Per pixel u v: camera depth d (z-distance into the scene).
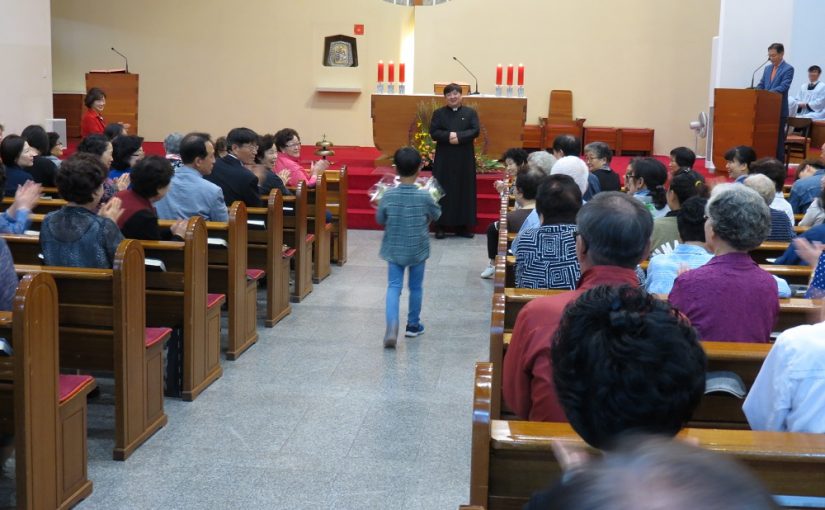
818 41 13.47
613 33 14.82
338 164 12.52
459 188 10.25
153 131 15.66
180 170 5.97
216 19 15.32
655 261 3.71
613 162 13.83
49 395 3.37
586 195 6.97
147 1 15.34
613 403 1.35
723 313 2.91
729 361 2.76
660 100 14.90
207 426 4.53
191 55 15.44
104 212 4.38
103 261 4.17
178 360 4.88
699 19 14.66
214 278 5.67
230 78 15.45
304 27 15.23
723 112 10.66
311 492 3.80
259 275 6.09
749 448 1.86
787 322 3.46
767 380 2.22
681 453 0.63
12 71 10.98
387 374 5.46
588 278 2.47
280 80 15.39
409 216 5.95
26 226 5.09
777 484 1.89
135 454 4.14
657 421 1.35
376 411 4.82
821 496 1.89
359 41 15.18
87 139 6.42
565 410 1.43
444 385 5.28
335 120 15.42
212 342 5.18
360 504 3.70
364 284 8.00
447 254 9.50
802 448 1.86
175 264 4.84
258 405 4.86
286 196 7.42
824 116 12.60
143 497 3.71
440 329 6.55
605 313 1.42
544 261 3.74
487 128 11.51
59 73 15.55
